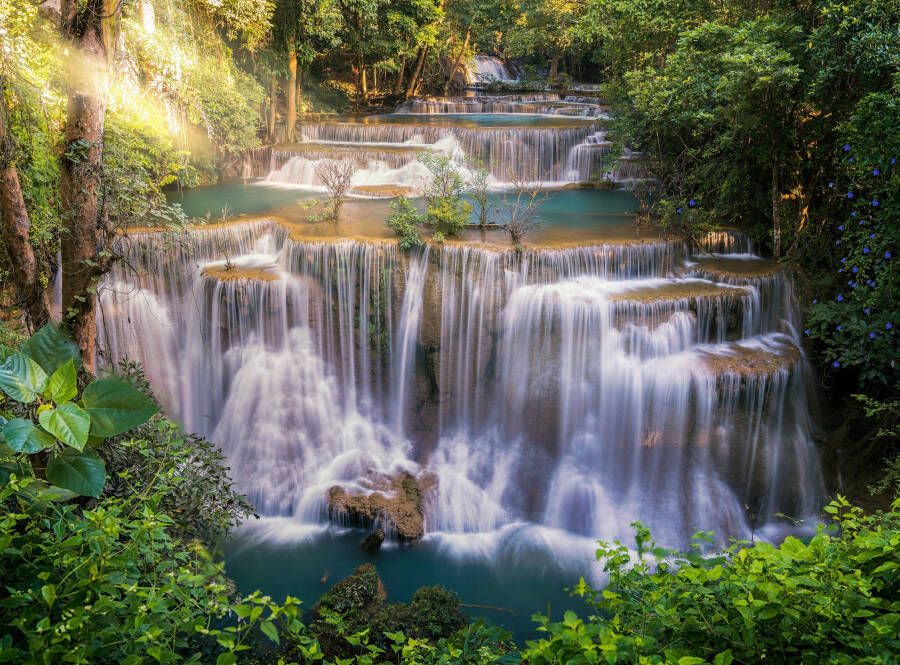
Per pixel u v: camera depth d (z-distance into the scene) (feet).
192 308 37.01
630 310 33.68
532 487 34.78
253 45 58.34
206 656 14.60
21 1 27.78
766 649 9.96
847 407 35.29
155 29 46.68
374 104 92.07
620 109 52.70
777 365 32.68
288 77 65.16
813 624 9.84
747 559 10.94
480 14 97.60
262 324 36.37
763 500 32.94
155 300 36.40
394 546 31.42
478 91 107.86
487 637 12.95
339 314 36.52
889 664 8.77
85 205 21.95
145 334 36.32
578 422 34.71
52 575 9.96
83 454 10.58
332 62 91.20
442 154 56.44
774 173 38.45
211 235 39.04
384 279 36.09
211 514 18.45
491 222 42.11
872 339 32.19
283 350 36.70
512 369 35.65
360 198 49.44
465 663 12.21
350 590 25.22
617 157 52.26
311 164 55.83
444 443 36.52
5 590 9.91
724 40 41.06
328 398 36.91
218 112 54.80
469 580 29.78
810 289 37.17
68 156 21.40
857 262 32.94
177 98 50.03
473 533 33.24
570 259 36.40
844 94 35.06
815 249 38.19
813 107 36.50
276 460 36.14
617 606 11.10
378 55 87.76
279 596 27.94
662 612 10.36
